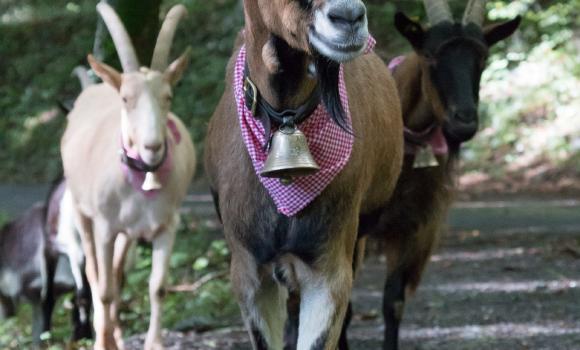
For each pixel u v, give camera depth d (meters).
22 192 22.80
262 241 5.88
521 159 23.23
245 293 6.04
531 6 25.17
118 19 9.18
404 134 8.43
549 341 9.14
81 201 9.50
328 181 5.60
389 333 8.62
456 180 8.79
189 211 17.88
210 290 11.41
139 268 11.66
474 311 10.67
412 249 8.53
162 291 9.03
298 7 4.89
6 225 11.43
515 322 10.05
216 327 10.12
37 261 11.09
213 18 28.59
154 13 12.02
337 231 5.82
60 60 29.78
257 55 5.45
